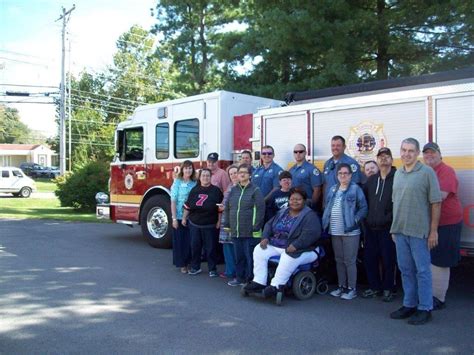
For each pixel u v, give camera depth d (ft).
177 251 26.16
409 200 17.74
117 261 29.25
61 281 23.91
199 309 19.43
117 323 17.60
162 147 34.12
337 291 21.61
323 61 45.34
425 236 17.70
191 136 32.24
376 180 20.65
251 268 22.91
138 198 35.81
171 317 18.35
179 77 76.43
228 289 22.67
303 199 20.92
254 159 27.86
